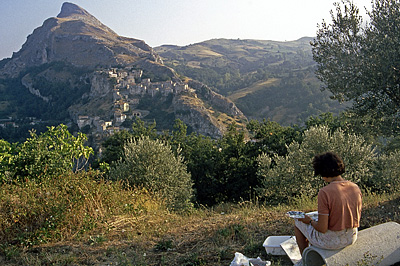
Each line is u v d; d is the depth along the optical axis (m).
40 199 6.32
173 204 11.00
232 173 19.62
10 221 5.84
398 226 4.20
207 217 7.77
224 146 21.69
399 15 8.43
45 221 5.94
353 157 11.66
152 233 6.19
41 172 8.43
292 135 19.75
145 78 164.38
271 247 4.73
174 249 5.28
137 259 4.83
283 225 6.17
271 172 13.45
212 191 19.56
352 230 3.59
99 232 6.17
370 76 8.57
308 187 12.15
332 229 3.52
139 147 11.81
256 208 8.63
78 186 7.04
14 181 7.48
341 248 3.62
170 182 11.48
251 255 4.81
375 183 13.66
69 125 133.88
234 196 19.30
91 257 4.96
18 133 122.44
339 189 3.52
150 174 11.10
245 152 20.62
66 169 8.87
